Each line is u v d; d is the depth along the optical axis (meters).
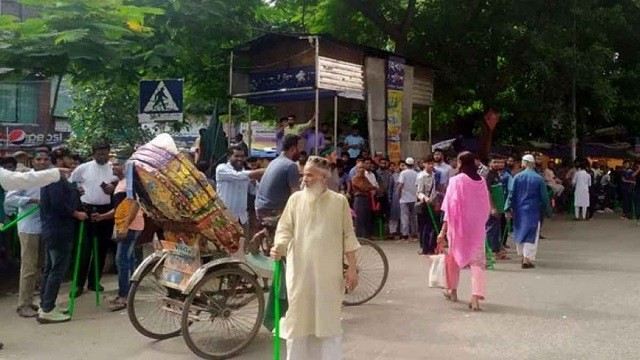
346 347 6.32
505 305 8.02
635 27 22.83
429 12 20.27
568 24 20.52
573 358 5.95
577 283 9.38
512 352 6.14
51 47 9.86
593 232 16.62
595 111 24.48
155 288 7.69
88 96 21.78
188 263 6.47
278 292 5.59
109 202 8.89
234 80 16.20
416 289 9.00
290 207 5.38
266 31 16.39
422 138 25.62
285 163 7.20
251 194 11.32
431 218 11.68
